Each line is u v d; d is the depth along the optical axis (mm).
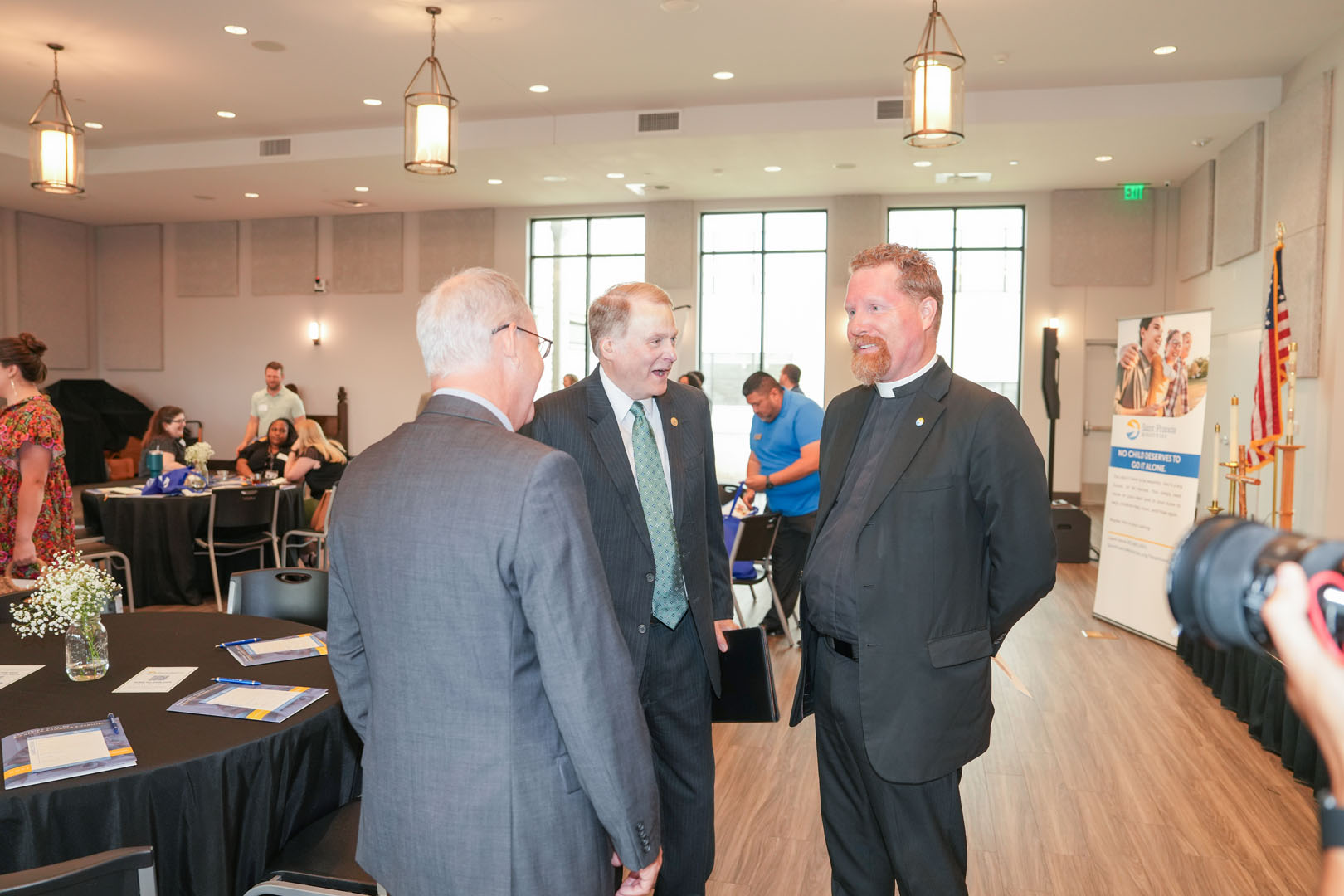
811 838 3023
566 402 2176
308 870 1803
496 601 1257
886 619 1910
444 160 5172
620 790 1285
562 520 1262
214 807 1749
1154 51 7020
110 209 12898
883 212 11703
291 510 6801
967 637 1934
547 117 9031
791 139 8805
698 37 6820
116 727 1879
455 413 1383
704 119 8695
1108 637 5617
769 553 5277
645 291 2139
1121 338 5918
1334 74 6465
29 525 3609
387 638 1329
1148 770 3590
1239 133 8258
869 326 1998
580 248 12836
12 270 12945
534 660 1297
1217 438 5477
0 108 8742
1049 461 11125
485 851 1265
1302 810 3217
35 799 1598
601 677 1271
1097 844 2980
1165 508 5500
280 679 2205
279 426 7891
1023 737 3967
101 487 6805
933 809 1933
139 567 6051
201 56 7305
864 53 7148
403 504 1311
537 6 6230
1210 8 6160
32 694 2100
